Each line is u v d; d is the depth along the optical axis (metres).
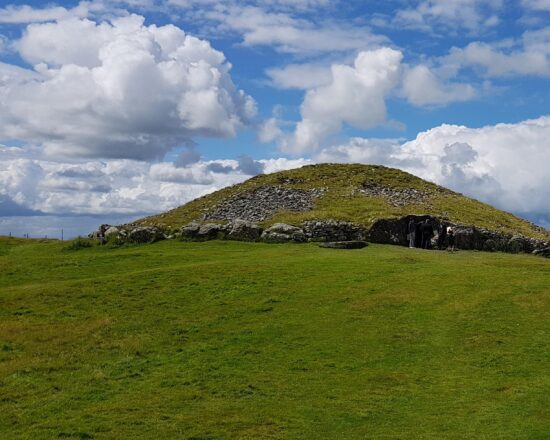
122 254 51.88
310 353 28.73
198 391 24.67
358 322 32.78
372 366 27.31
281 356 28.41
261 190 79.19
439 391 24.73
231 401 23.77
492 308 34.72
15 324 33.25
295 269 43.91
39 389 24.97
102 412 22.70
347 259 48.41
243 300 36.72
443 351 28.97
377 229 61.66
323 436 21.00
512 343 29.70
